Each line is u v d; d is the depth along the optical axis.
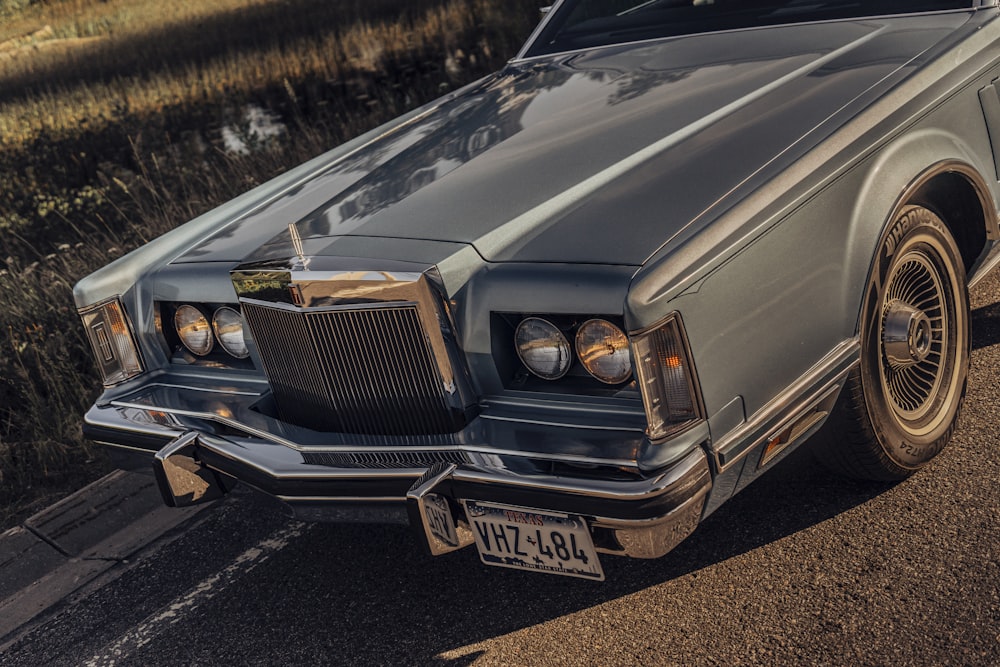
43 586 3.27
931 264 2.78
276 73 13.32
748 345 2.16
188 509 3.57
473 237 2.31
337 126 8.26
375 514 2.35
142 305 2.97
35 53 27.28
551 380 2.20
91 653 2.87
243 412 2.68
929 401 2.86
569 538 2.08
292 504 2.44
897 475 2.76
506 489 2.09
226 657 2.71
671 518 1.99
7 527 3.68
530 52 3.92
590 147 2.64
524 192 2.47
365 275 2.26
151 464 2.83
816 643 2.28
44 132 10.81
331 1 21.33
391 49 12.84
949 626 2.25
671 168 2.41
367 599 2.82
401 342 2.29
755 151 2.38
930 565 2.46
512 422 2.23
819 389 2.34
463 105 3.43
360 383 2.40
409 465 2.26
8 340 4.88
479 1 14.04
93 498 3.68
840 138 2.40
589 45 3.73
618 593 2.61
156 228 6.18
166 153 8.83
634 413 2.09
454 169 2.74
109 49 23.52
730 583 2.55
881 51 2.87
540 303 2.11
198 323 2.84
